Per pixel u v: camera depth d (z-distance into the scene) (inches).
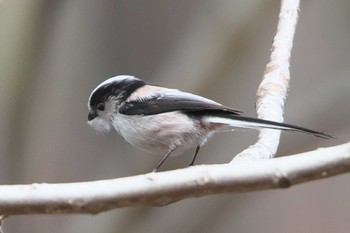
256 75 522.6
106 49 526.9
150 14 530.9
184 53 519.5
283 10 378.9
